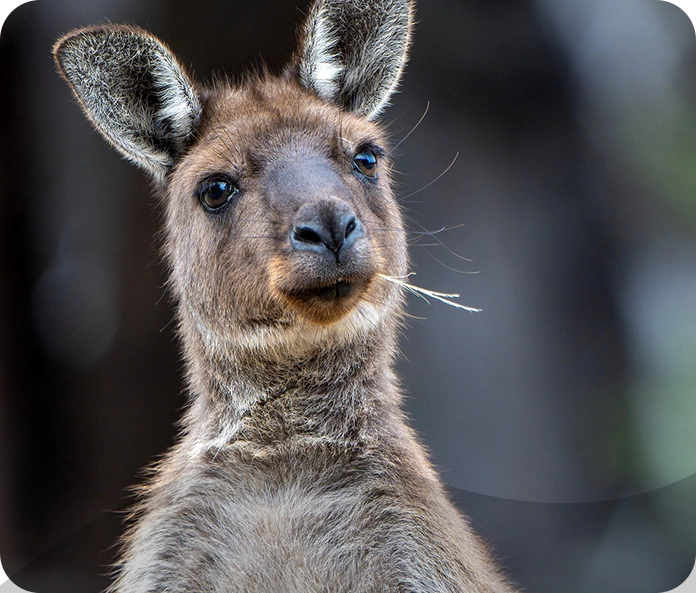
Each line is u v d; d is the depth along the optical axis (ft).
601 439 41.42
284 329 25.09
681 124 47.24
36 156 44.14
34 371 45.11
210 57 45.27
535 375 43.34
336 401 25.85
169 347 45.98
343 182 25.57
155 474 30.30
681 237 45.85
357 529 24.13
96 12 43.37
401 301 28.02
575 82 45.24
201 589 24.03
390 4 29.86
